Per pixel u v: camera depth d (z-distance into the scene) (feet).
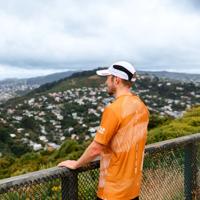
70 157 48.37
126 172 11.55
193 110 53.98
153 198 15.14
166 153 15.62
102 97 495.82
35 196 10.91
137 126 11.64
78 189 12.17
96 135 11.36
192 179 16.89
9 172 49.14
